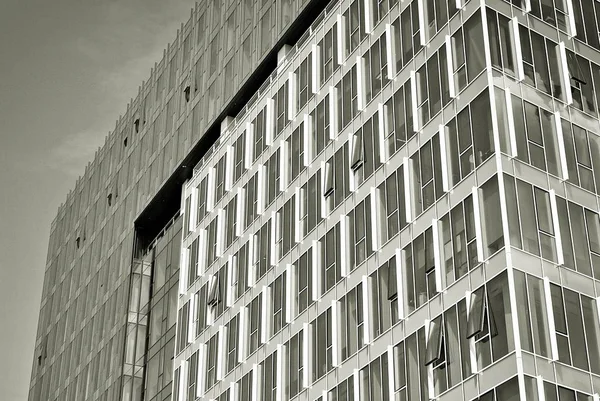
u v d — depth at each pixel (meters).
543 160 48.06
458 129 50.09
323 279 58.25
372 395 51.03
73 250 106.50
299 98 67.00
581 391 43.00
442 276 48.16
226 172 74.25
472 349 44.75
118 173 99.25
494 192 46.41
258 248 66.62
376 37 59.81
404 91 55.53
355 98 60.28
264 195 67.88
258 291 64.88
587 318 45.03
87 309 96.88
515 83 49.41
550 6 53.12
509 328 43.12
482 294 45.16
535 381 42.00
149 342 83.12
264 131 70.44
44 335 107.38
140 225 90.62
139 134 96.50
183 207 82.44
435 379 46.62
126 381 82.81
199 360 69.44
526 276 44.31
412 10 56.81
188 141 83.00
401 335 49.94
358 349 53.12
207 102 81.94
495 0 51.38
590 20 54.53
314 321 57.88
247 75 75.62
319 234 59.91
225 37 82.69
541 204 46.75
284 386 58.84
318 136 63.28
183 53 91.00
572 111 50.59
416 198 51.78
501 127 47.75
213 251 72.81
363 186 56.84
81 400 90.75
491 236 45.81
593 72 52.88
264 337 62.50
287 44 72.31
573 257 46.25
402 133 54.69
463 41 51.62
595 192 49.03
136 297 86.88
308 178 62.97
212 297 70.00
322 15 66.94
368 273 54.09
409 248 51.22
